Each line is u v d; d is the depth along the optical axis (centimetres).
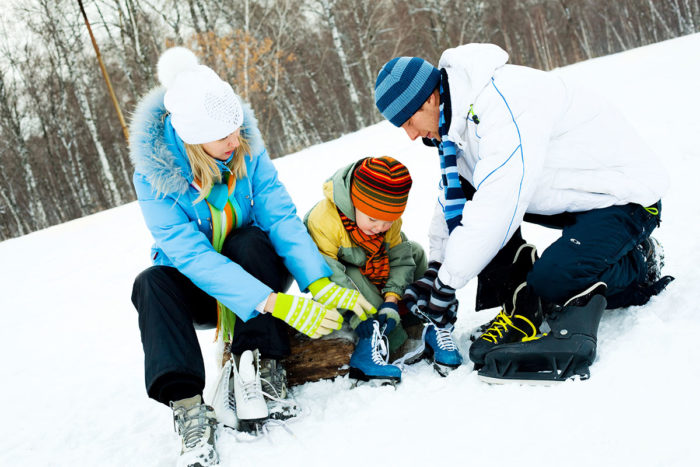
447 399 159
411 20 2742
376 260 201
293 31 2459
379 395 169
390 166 182
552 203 178
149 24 2056
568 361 153
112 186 1834
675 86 589
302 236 184
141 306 164
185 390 159
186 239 169
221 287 167
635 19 3656
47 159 2534
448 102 178
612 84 721
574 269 164
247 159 185
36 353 326
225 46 1766
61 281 513
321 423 161
